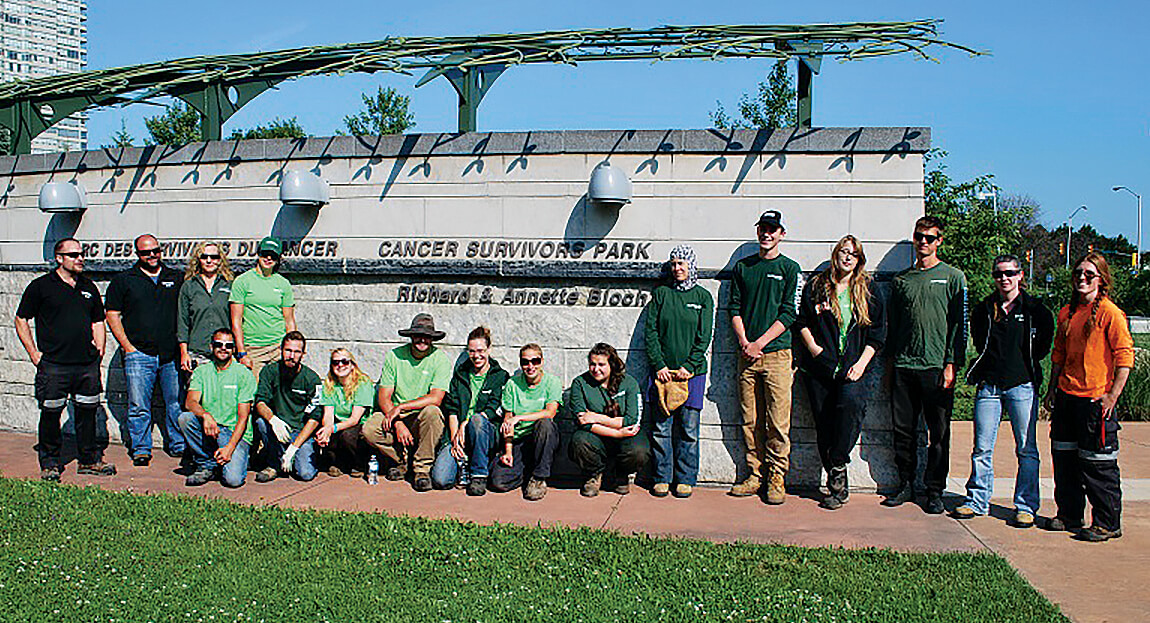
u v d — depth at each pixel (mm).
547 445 7625
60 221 10547
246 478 8242
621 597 5172
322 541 6141
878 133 8016
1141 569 5957
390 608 5000
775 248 7762
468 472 7984
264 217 9508
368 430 8094
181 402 9188
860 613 4992
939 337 7328
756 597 5191
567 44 8648
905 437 7559
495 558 5844
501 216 8711
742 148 8219
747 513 7277
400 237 9008
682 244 8320
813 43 8109
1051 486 8500
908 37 7949
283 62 9453
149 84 10211
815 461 8086
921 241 7395
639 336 8367
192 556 5812
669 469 7879
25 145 11031
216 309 8914
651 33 8594
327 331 9195
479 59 8711
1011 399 7098
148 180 10047
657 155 8367
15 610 4895
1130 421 12852
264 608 4980
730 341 8180
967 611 5051
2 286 10789
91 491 7457
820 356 7508
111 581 5344
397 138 9016
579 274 8430
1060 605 5270
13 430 10742
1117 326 6539
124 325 8859
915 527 6934
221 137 9883
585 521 6957
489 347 8180
